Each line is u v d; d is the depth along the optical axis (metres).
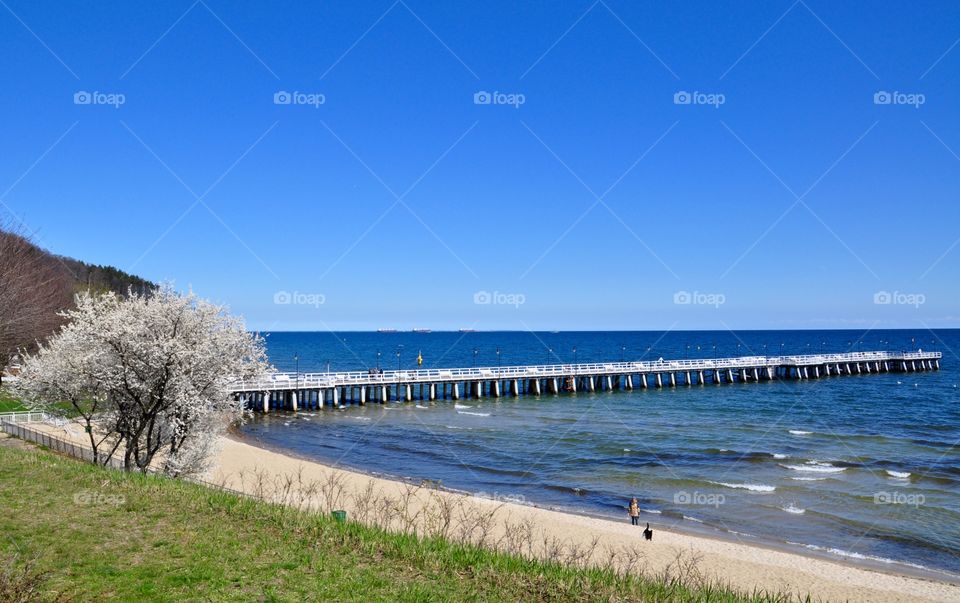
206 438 20.66
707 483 30.61
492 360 132.75
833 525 24.16
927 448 39.59
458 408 58.91
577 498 28.16
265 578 8.58
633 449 39.12
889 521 24.59
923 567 19.81
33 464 14.38
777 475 32.25
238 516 11.38
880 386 77.25
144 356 17.45
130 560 8.90
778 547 21.66
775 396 68.00
